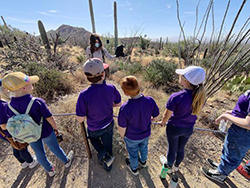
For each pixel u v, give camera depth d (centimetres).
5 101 161
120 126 165
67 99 363
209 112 365
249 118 142
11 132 146
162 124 183
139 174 218
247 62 266
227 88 494
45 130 172
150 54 2034
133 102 154
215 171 208
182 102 153
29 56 577
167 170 198
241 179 211
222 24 259
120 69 748
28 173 217
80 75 581
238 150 173
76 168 225
